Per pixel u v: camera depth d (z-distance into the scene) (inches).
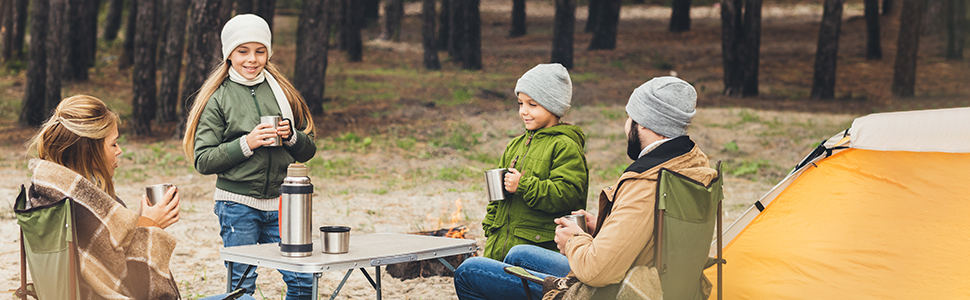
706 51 948.6
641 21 1093.8
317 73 601.0
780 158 450.9
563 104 127.6
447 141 505.4
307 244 101.1
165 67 590.2
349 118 594.9
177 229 255.8
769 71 872.3
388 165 433.1
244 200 129.3
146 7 531.5
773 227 134.9
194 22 507.8
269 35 135.4
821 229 128.6
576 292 95.0
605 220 95.8
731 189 354.0
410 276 189.6
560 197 120.3
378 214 289.0
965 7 903.7
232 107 130.6
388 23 1032.2
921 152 124.2
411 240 118.9
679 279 93.7
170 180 378.0
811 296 123.0
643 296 91.4
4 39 917.2
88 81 818.8
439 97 689.0
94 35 896.9
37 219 85.0
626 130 101.7
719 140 505.7
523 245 118.7
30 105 592.4
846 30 1038.4
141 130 537.3
